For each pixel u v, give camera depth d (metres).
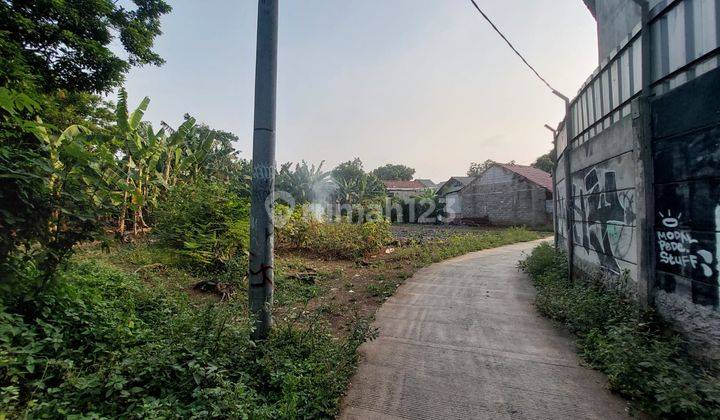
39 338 2.64
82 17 8.38
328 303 5.41
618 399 2.72
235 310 3.93
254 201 3.61
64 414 1.99
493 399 2.77
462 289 6.40
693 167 2.76
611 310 3.83
